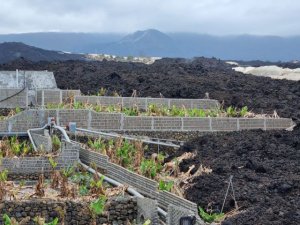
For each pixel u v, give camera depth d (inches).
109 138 1819.6
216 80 2866.6
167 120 1947.6
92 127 1884.8
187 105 2277.3
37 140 1754.4
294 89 2748.5
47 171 1567.4
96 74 2866.6
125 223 1358.3
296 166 1571.1
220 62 4372.5
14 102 2073.1
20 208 1325.0
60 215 1323.8
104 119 1895.9
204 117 1984.5
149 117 1932.8
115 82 2738.7
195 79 2834.6
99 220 1347.2
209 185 1450.5
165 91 2596.0
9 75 2498.8
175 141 1910.7
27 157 1574.8
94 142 1752.0
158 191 1364.4
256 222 1205.1
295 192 1376.7
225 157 1669.5
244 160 1640.0
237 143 1782.7
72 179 1503.4
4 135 1808.6
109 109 2032.5
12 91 2073.1
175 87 2652.6
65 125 1860.2
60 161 1587.1
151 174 1534.2
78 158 1598.2
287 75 3718.0
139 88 2645.2
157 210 1299.2
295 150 1718.8
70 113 1868.8
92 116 1884.8
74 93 2219.5
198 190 1441.9
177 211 1228.5
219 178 1491.1
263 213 1246.9
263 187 1402.6
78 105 2003.0
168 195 1327.5
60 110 1860.2
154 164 1600.6
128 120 1918.1
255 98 2546.8
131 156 1662.2
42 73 2534.5
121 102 2191.2
